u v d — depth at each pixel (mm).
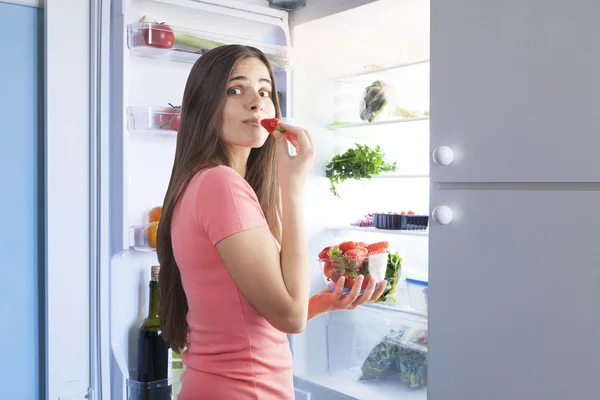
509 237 1244
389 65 2154
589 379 1132
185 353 995
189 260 935
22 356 1566
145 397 1661
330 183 2086
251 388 913
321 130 2062
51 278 1543
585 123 1127
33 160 1568
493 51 1259
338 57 2102
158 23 1591
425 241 2062
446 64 1346
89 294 1610
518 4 1216
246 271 866
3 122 1523
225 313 918
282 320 884
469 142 1306
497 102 1255
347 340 2035
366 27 1960
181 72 1813
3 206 1529
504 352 1257
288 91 1946
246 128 995
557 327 1174
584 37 1124
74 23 1568
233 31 1885
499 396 1268
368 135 2166
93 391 1603
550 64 1172
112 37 1609
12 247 1545
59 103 1549
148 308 1755
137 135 1729
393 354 1921
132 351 1728
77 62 1576
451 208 1341
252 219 880
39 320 1590
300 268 913
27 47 1551
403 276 2102
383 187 2223
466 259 1316
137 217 1736
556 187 1182
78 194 1584
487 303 1283
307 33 1998
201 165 974
